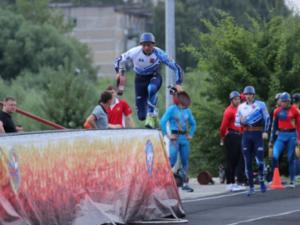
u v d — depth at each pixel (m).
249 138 31.33
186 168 32.97
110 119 28.86
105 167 21.59
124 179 22.27
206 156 52.81
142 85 27.70
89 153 21.05
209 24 54.25
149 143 23.64
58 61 135.25
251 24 58.00
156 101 27.47
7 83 128.88
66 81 74.56
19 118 93.19
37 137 19.27
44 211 19.17
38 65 133.38
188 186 32.78
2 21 134.88
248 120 31.25
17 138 18.61
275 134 34.66
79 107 73.69
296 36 52.34
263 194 31.47
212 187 35.00
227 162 34.12
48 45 136.12
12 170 18.33
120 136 22.33
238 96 34.00
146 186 23.11
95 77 147.75
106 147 21.70
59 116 73.50
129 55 27.48
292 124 34.19
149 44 27.12
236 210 26.11
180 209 24.30
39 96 103.62
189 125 34.34
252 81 51.25
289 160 34.34
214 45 52.84
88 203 20.69
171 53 39.81
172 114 32.53
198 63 53.50
